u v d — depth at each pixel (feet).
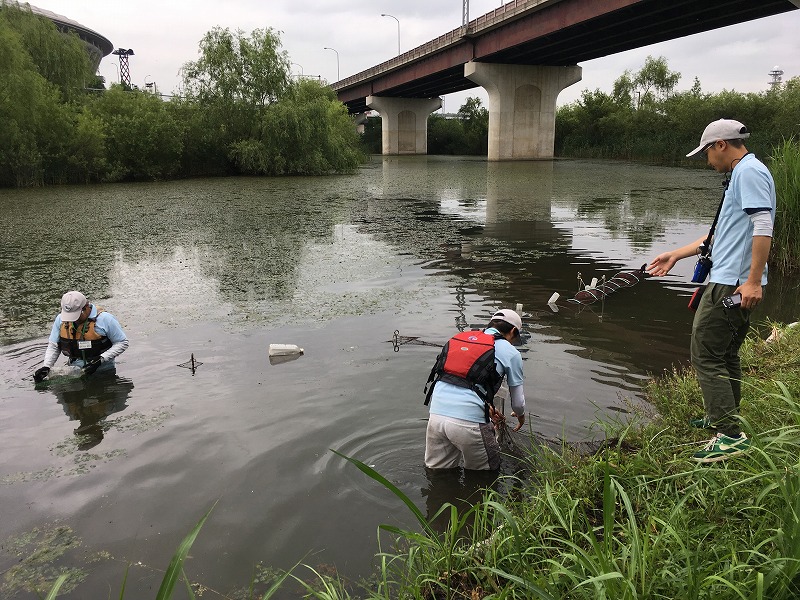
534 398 15.81
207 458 13.16
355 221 50.47
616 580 7.24
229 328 22.22
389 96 225.97
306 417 15.01
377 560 9.98
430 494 11.97
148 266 33.40
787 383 13.17
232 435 14.15
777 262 31.27
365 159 160.97
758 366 15.67
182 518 11.11
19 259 35.47
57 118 92.84
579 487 10.93
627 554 7.73
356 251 37.24
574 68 161.27
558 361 18.40
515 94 159.84
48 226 48.62
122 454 13.37
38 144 92.12
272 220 51.49
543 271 31.14
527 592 7.86
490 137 161.48
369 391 16.47
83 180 97.71
